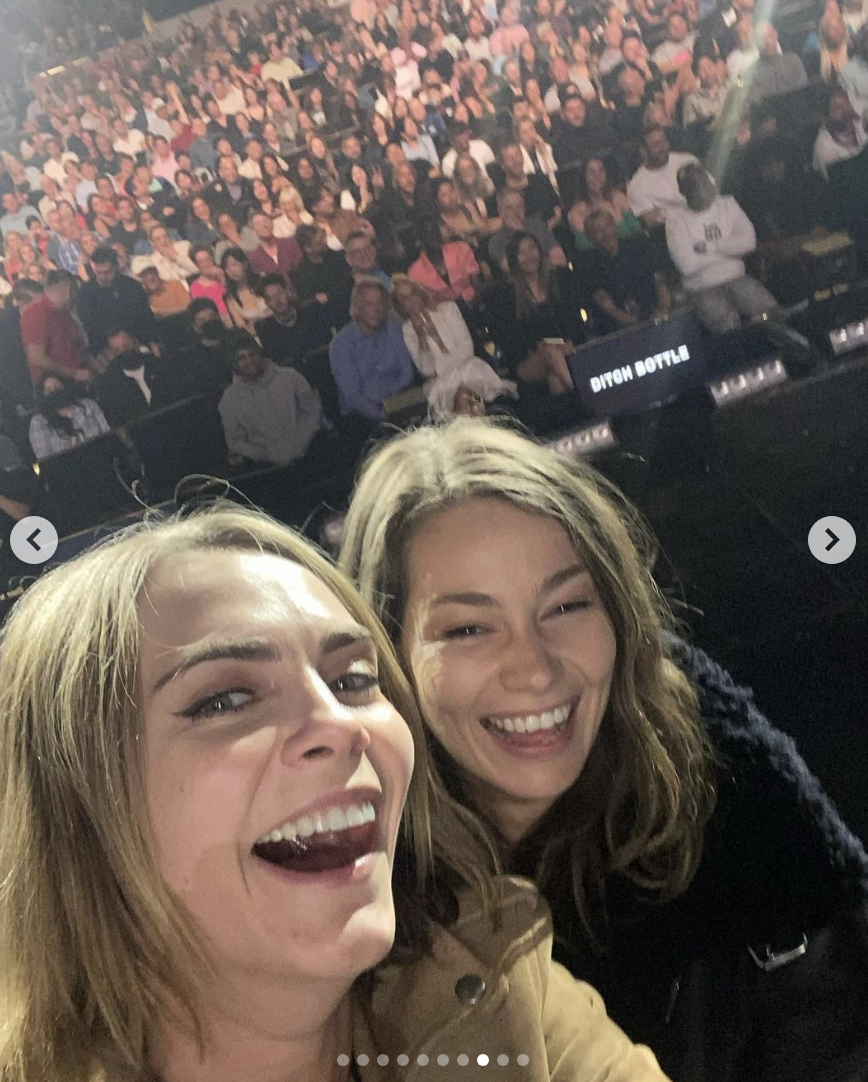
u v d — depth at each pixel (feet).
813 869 4.68
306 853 3.09
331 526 12.91
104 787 2.96
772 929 4.61
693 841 4.83
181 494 13.67
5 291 13.91
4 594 13.12
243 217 13.85
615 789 5.06
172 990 3.02
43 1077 2.94
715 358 13.10
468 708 4.61
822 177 13.69
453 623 4.54
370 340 13.55
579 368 13.17
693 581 10.68
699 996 4.51
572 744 4.75
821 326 13.12
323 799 2.91
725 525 11.29
